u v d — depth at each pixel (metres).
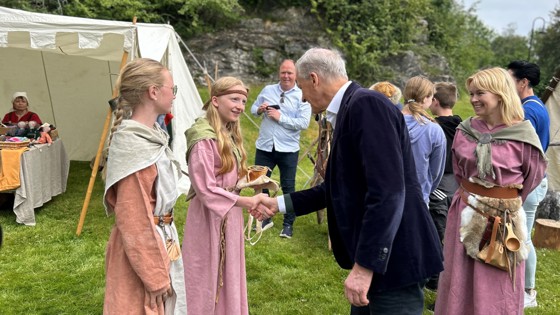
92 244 4.33
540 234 4.65
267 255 4.18
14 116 5.99
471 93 2.53
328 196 1.95
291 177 4.63
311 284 3.65
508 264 2.40
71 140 7.70
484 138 2.48
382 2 13.27
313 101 2.00
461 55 17.36
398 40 13.55
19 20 4.55
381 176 1.68
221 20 12.23
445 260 2.64
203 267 2.42
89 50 5.81
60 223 4.88
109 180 1.83
